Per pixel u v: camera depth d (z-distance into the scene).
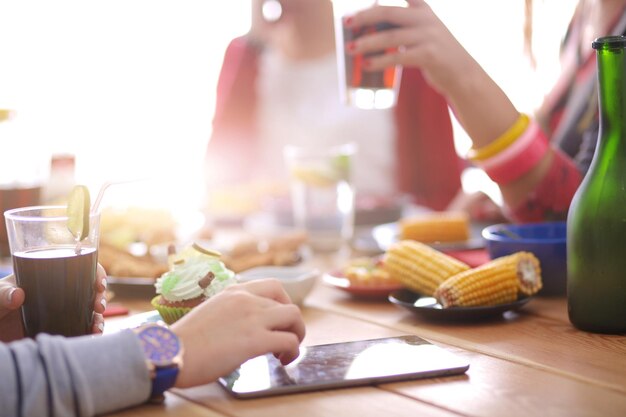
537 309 1.20
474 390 0.89
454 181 2.93
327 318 1.20
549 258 1.25
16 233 0.97
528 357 0.99
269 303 0.95
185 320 0.91
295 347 0.93
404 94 2.92
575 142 1.65
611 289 1.05
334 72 2.98
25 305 0.97
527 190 1.42
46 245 0.97
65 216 1.00
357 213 2.03
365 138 2.95
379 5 1.36
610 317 1.05
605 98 1.04
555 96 1.79
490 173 1.42
